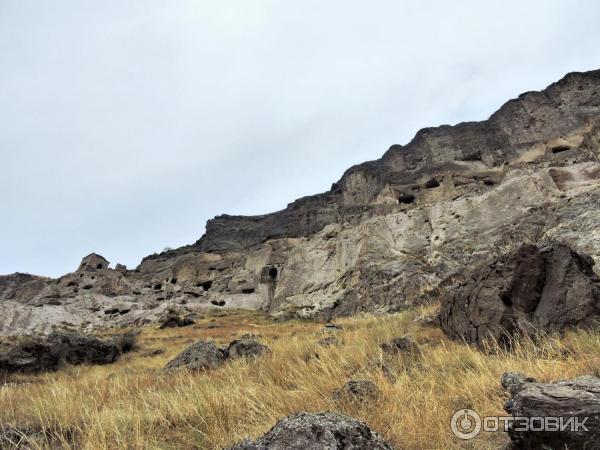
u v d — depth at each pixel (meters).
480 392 4.98
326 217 66.44
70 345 21.92
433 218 40.44
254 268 62.16
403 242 40.16
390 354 8.22
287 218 73.62
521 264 9.47
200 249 80.12
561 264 9.21
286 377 7.38
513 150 49.09
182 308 51.06
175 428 5.47
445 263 33.00
